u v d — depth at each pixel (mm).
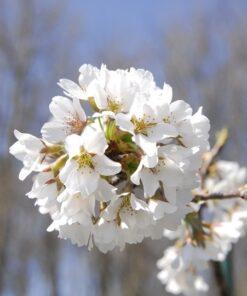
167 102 271
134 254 2533
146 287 2635
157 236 281
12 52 2430
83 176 262
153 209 265
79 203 267
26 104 2352
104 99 274
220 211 429
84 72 286
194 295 506
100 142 264
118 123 260
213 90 2289
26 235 2314
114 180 281
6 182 2104
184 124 273
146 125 268
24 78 2404
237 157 1850
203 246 385
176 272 494
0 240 2146
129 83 276
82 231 276
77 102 274
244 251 2332
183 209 277
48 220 2330
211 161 417
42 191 276
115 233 275
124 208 276
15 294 2297
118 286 2637
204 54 2414
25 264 2332
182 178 268
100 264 2627
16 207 2201
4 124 2264
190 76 2383
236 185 464
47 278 2453
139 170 260
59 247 2490
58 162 276
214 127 2066
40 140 281
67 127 274
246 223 420
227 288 457
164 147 267
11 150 286
